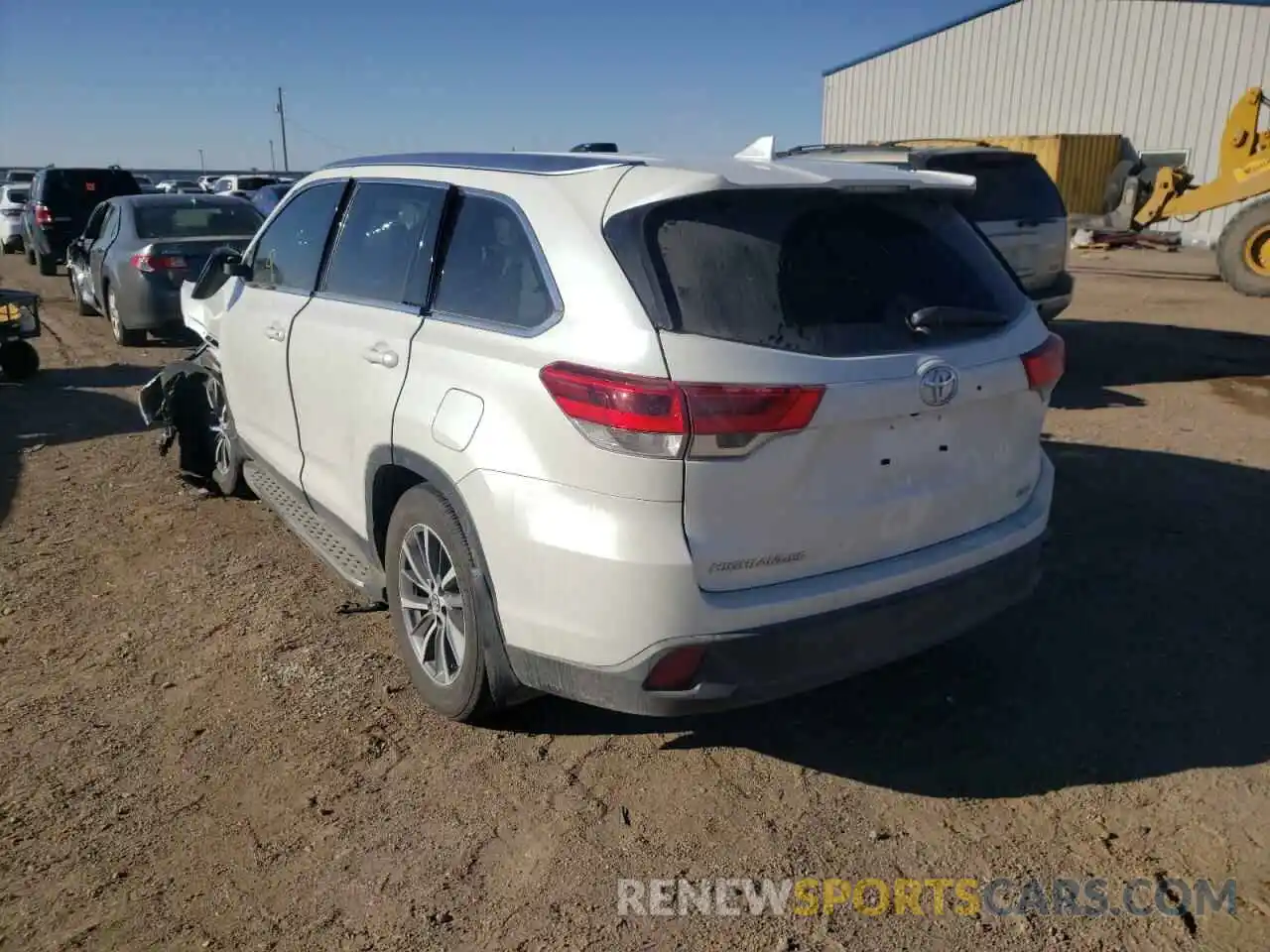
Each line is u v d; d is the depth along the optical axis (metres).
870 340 3.00
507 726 3.69
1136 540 5.34
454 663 3.62
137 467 6.87
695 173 2.99
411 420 3.51
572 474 2.92
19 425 8.02
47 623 4.52
